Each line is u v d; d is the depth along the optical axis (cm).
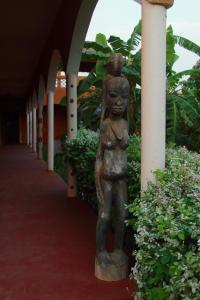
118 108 288
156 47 254
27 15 616
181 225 185
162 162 262
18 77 1273
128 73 675
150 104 257
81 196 607
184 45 751
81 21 491
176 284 173
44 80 890
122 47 739
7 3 554
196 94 849
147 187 248
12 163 1154
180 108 725
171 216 192
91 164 488
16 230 424
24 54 912
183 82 839
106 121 297
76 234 409
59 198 606
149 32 254
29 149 1730
